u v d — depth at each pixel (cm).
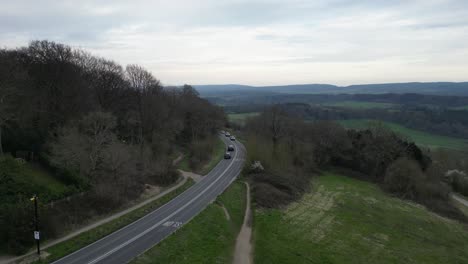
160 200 5919
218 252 4281
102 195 5288
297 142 9594
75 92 6925
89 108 7250
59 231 4269
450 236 5912
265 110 11106
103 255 3822
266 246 4531
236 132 16425
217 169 8719
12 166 4909
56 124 6456
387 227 5881
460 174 9688
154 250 3969
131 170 6378
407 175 8188
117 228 4619
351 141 10388
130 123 8650
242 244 4719
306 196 7138
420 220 6488
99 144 5859
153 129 9019
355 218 6081
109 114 6525
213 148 10950
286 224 5372
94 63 8781
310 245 4725
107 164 6034
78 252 3891
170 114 10194
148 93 9481
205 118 11906
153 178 7019
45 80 6644
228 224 5188
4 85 5372
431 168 9038
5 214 3934
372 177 9675
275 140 9800
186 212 5356
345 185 8462
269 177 7700
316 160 10006
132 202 5691
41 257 3703
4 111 5419
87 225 4647
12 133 5666
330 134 10269
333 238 5078
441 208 7406
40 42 7175
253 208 6000
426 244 5384
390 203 7356
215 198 6169
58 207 4703
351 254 4619
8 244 3759
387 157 9644
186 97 12612
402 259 4678
